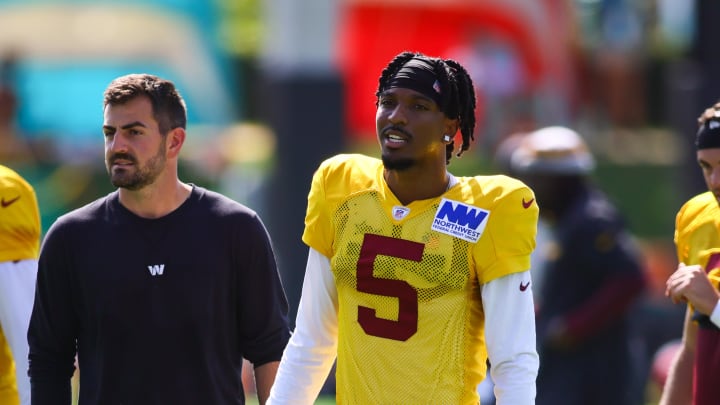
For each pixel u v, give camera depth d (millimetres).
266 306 14539
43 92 56281
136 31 59094
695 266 14414
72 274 14203
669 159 51281
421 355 12953
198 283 14078
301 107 39344
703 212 14891
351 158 13688
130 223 14156
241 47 68812
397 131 12875
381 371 13062
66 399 14656
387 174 13273
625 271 22797
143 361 14000
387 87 13031
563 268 23031
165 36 59594
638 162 49906
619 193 48750
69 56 57594
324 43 39375
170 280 14039
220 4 62719
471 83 13328
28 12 58438
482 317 13344
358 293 13195
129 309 13992
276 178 39875
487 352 13188
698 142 14461
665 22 68625
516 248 12891
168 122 14133
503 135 58000
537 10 61344
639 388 24438
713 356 14477
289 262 39281
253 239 14359
